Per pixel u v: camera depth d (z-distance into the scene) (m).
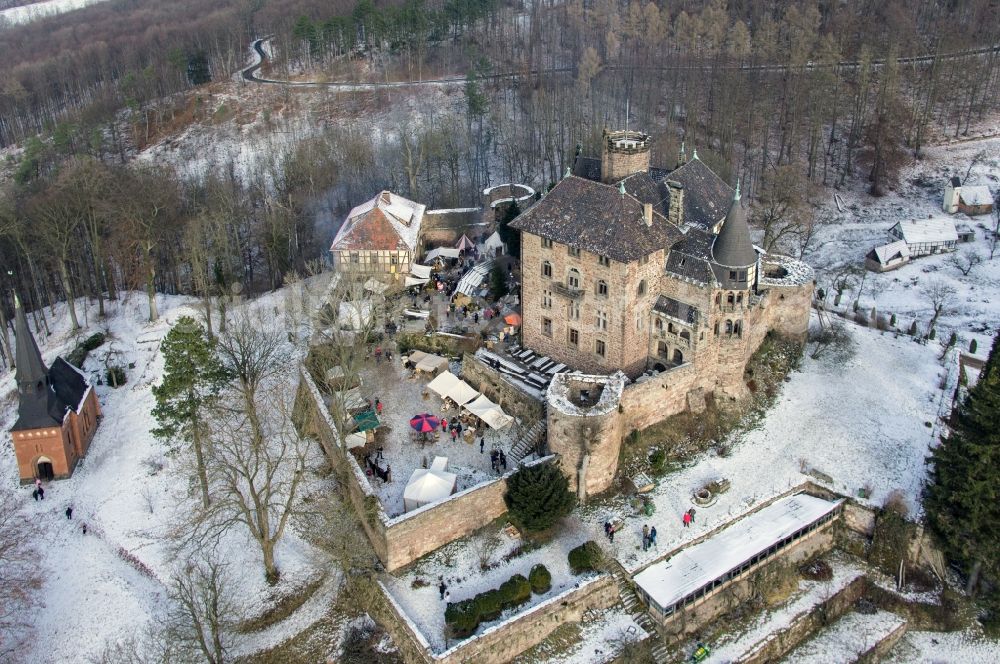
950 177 152.88
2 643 69.62
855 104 161.38
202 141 185.25
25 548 78.81
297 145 154.25
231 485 71.75
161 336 109.56
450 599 68.06
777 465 82.25
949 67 171.25
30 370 84.38
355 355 85.19
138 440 91.50
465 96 184.50
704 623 70.25
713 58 176.62
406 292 109.19
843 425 87.38
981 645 70.62
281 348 99.31
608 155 95.38
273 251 122.75
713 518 75.88
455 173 148.62
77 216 118.12
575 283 86.44
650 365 89.25
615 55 193.00
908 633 72.25
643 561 71.38
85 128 184.50
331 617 69.31
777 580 73.50
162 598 72.75
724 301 82.62
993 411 68.75
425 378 91.69
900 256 131.88
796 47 162.50
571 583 69.44
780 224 133.88
